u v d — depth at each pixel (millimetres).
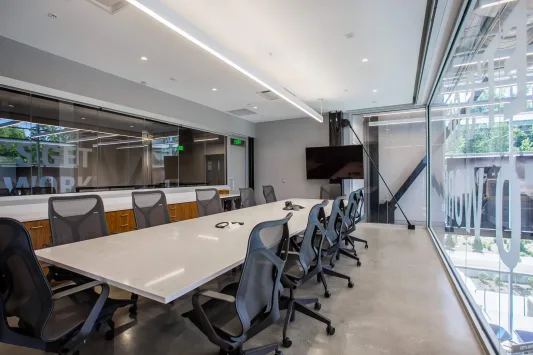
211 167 6883
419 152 6461
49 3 2445
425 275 3332
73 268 1599
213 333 1391
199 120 6055
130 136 4906
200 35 2379
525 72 1391
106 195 4414
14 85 3178
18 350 1894
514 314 1521
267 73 4211
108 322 1949
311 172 7145
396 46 3357
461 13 2496
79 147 4109
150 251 1938
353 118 7035
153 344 1976
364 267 3656
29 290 1318
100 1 2445
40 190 3635
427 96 5332
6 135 3295
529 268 1331
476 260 2324
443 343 1969
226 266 1618
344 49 3434
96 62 3766
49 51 3424
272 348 1753
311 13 2656
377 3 2525
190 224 2973
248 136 7934
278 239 1718
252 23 2820
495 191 1843
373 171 6957
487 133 2033
